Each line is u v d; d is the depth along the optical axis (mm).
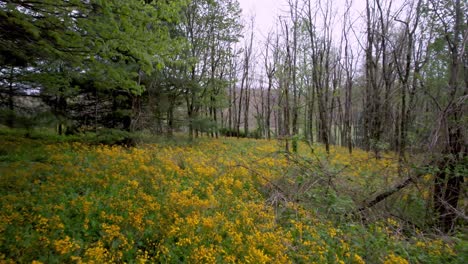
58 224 3988
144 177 6469
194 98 16031
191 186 6504
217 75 20750
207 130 15055
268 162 8781
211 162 8930
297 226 4914
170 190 5965
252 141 19406
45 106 11617
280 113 22438
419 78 6625
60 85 9547
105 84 7773
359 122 21938
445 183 5641
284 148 11453
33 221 4133
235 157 10539
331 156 12195
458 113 5445
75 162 7270
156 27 5922
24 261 3348
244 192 6555
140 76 10977
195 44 16031
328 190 6711
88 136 11711
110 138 9922
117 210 4871
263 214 5383
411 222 5957
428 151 5648
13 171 5980
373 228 5520
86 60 6172
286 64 16141
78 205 4762
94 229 4266
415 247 4742
